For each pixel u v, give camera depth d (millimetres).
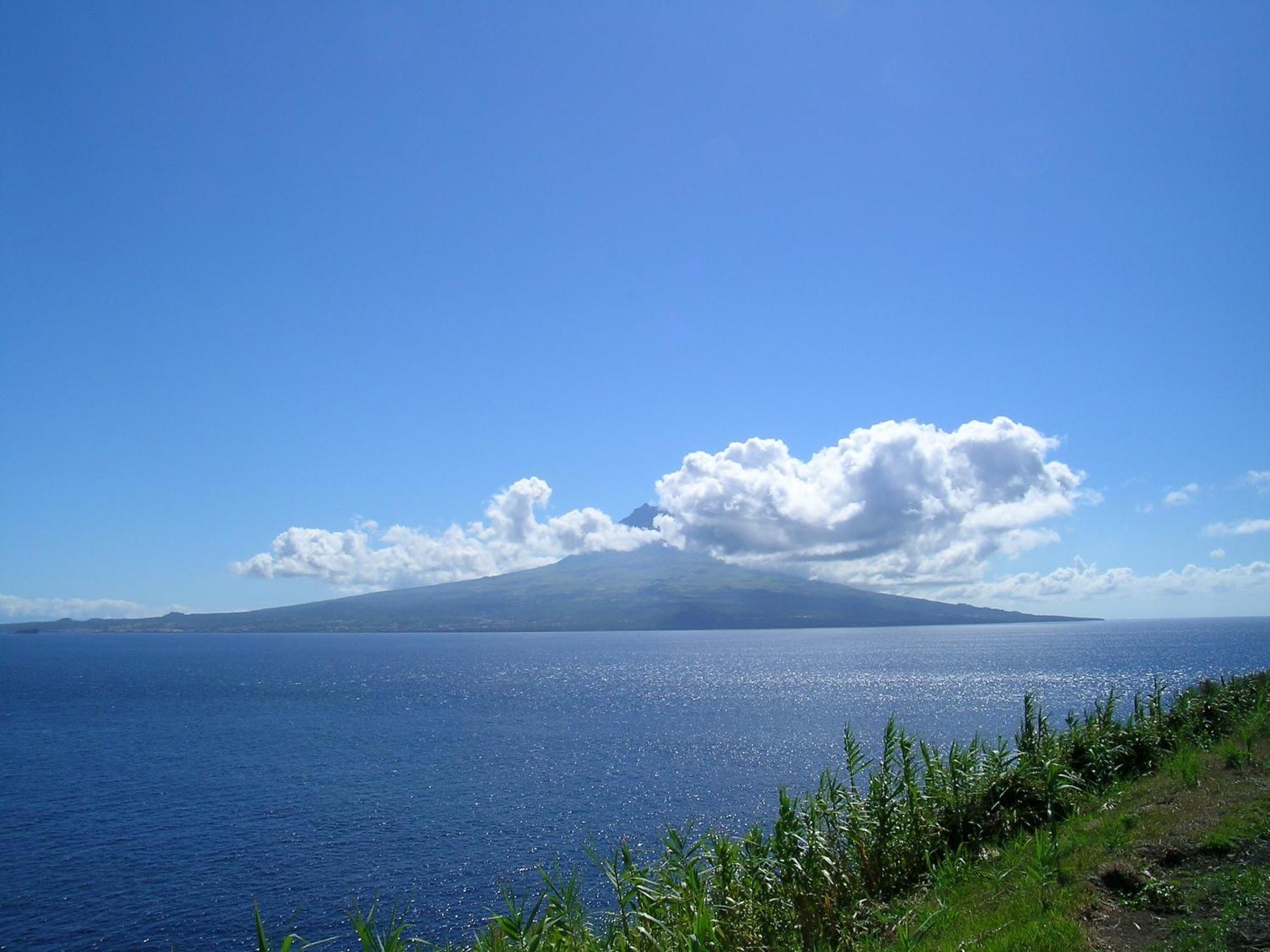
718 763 63750
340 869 39500
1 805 55562
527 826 45625
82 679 179375
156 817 51406
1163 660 181125
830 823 14953
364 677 183625
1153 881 10469
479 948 13164
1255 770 15656
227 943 31922
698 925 11078
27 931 33500
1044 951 8867
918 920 11438
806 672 177625
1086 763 18250
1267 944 8391
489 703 122062
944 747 60531
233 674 196000
